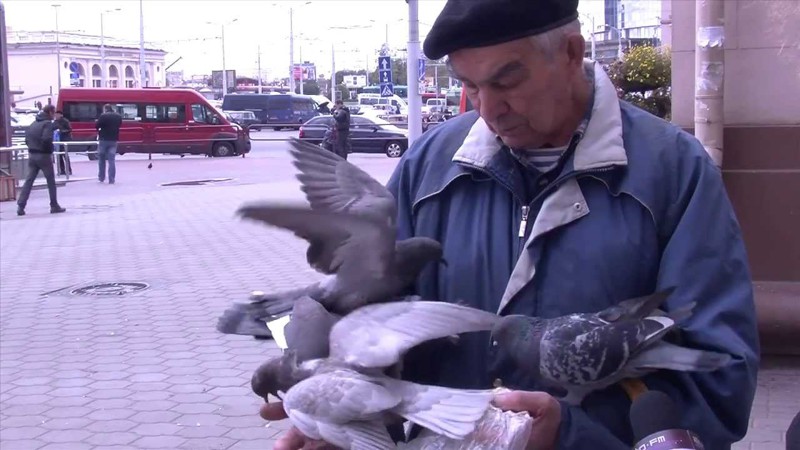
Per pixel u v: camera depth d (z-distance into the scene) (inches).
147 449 201.5
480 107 80.1
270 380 72.7
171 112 1370.6
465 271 86.3
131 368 261.7
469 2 75.4
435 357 85.5
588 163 81.3
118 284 384.5
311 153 74.7
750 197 238.5
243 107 2113.7
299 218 72.8
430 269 88.3
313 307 74.3
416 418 65.5
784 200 236.5
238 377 250.8
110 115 901.2
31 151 645.3
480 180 87.9
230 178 936.9
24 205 646.5
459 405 66.4
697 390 76.0
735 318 78.0
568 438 76.1
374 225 73.2
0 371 261.4
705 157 83.1
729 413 77.1
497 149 86.3
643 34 1566.2
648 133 83.9
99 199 748.0
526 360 76.1
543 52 76.1
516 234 85.0
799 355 233.3
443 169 91.2
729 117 239.6
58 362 269.3
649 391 72.1
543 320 77.7
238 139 1369.3
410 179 93.7
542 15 74.9
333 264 75.5
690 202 80.7
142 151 1357.0
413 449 69.8
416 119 487.5
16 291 375.2
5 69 807.1
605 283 80.0
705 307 77.8
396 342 67.0
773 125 235.9
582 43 79.9
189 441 205.6
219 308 334.3
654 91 450.6
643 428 69.9
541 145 84.5
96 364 266.5
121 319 321.4
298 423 66.2
